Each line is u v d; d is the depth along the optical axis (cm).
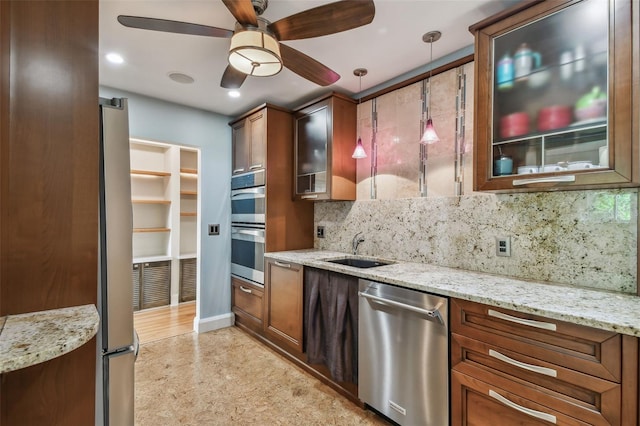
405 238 240
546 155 150
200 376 235
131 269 126
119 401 122
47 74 103
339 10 138
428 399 158
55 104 104
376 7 163
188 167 469
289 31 152
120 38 193
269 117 292
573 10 135
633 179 120
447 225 213
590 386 109
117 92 272
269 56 153
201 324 324
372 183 266
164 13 169
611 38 124
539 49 145
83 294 108
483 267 194
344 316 204
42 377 99
